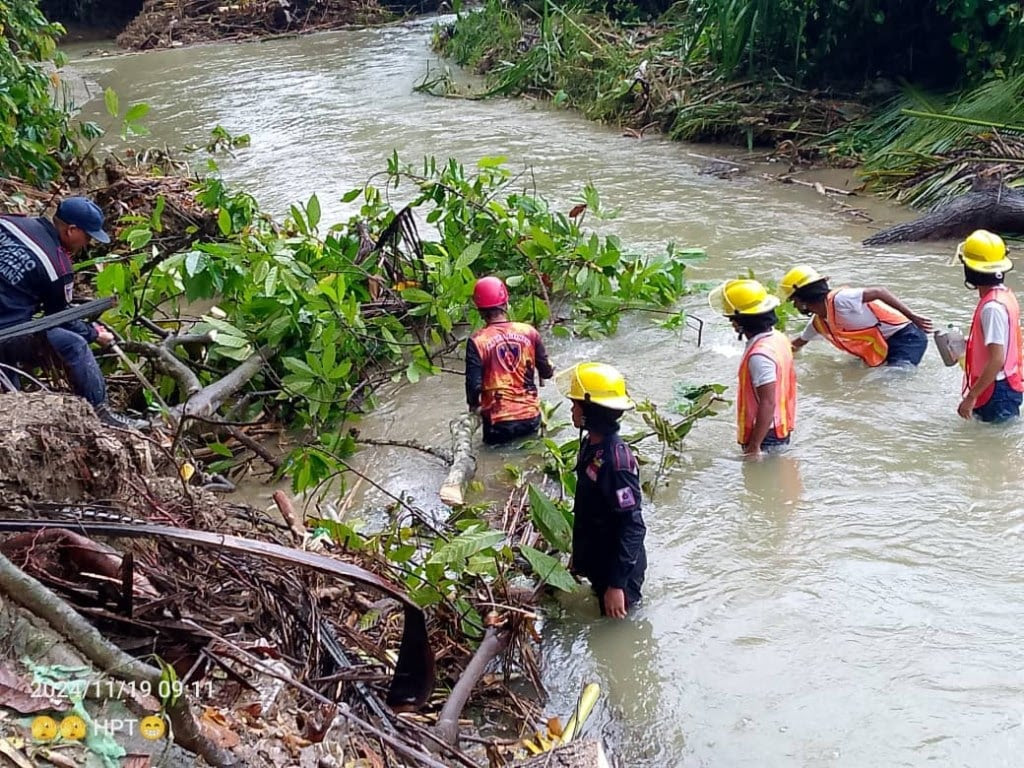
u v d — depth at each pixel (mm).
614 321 7414
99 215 5383
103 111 16609
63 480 3211
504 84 16594
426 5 27031
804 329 6984
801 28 13156
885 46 13086
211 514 3713
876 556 4652
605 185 11266
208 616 3225
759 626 4277
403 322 7449
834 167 11445
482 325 7309
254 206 8492
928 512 4945
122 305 6422
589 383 4266
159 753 2465
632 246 9062
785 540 4840
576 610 4508
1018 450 5406
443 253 7500
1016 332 5559
